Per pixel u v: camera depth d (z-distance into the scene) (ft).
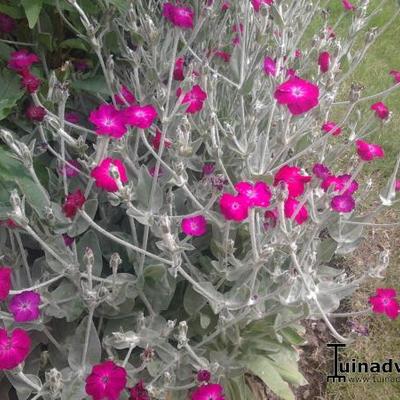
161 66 1.49
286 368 1.53
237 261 1.34
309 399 1.64
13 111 1.67
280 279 1.34
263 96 1.68
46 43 1.71
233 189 1.41
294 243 1.17
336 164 2.24
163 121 1.24
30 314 1.12
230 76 1.69
